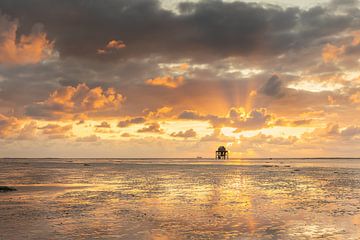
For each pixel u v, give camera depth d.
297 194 43.34
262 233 21.88
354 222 25.22
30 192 44.50
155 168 131.62
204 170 114.19
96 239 20.44
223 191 46.75
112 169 120.62
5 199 37.62
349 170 118.31
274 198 39.28
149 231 22.45
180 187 52.53
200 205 33.78
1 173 90.31
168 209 31.22
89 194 42.75
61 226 23.81
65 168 128.75
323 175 86.19
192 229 23.03
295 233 21.84
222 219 26.42
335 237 20.86
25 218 26.58
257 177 77.38
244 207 32.50
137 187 52.34
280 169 125.56
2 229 22.83
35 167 139.75
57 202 35.53
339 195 42.38
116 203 35.03
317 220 26.00
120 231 22.44
